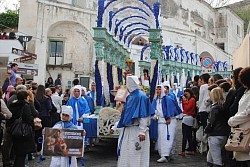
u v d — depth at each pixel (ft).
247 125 16.20
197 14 146.41
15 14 103.19
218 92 21.59
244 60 36.14
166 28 116.16
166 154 28.63
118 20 42.52
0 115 22.12
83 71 93.25
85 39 94.38
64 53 92.63
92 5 104.32
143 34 47.91
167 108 29.43
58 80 73.67
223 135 20.95
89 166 26.45
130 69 40.81
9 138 25.32
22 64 47.19
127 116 20.08
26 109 22.20
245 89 18.54
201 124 29.63
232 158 19.70
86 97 34.81
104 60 37.93
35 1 89.20
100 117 30.42
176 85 60.23
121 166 20.07
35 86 34.50
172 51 68.08
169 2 131.34
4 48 69.87
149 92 36.09
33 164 27.25
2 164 26.86
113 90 37.22
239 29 172.35
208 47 129.59
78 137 19.70
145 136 20.13
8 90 31.99
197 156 31.04
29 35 87.45
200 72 78.74
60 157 20.17
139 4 35.35
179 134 45.85
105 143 38.37
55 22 90.99
